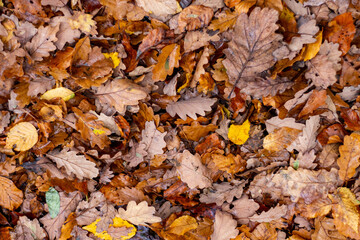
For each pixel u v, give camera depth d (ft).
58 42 3.15
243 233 3.23
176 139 3.26
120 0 3.16
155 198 3.31
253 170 3.28
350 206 3.17
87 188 3.25
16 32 3.11
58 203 3.23
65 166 3.21
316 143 3.23
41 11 3.13
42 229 3.21
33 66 3.13
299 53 3.13
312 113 3.21
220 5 3.17
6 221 3.22
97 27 3.20
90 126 3.20
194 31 3.19
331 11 3.15
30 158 3.23
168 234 3.23
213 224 3.25
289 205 3.24
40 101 3.15
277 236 3.24
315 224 3.23
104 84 3.19
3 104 3.16
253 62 3.14
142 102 3.22
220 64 3.22
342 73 3.19
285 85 3.19
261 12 3.08
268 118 3.28
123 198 3.26
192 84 3.23
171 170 3.28
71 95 3.17
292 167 3.23
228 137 3.26
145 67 3.25
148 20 3.23
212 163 3.27
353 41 3.18
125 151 3.27
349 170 3.18
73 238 3.23
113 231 3.23
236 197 3.28
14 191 3.20
